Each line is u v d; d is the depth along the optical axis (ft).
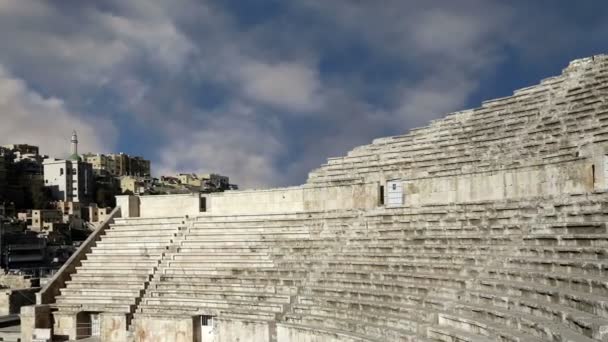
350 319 85.10
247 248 116.67
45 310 117.60
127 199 137.90
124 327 111.55
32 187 573.74
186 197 133.69
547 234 71.51
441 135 120.57
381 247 96.84
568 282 59.77
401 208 101.09
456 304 71.36
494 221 83.35
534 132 102.58
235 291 106.83
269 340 93.45
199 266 115.85
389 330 74.79
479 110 119.14
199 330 105.70
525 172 89.15
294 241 112.47
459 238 84.89
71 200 593.83
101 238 132.98
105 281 120.37
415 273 85.35
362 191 113.29
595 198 71.36
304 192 120.67
